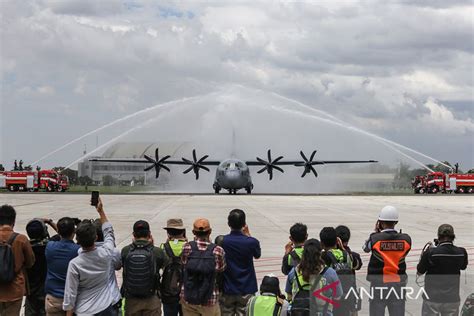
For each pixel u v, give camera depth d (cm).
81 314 783
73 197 5047
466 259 850
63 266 826
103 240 851
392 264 862
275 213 3247
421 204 4281
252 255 883
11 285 841
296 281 777
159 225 2544
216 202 4300
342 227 937
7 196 5262
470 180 6919
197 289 814
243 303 879
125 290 838
